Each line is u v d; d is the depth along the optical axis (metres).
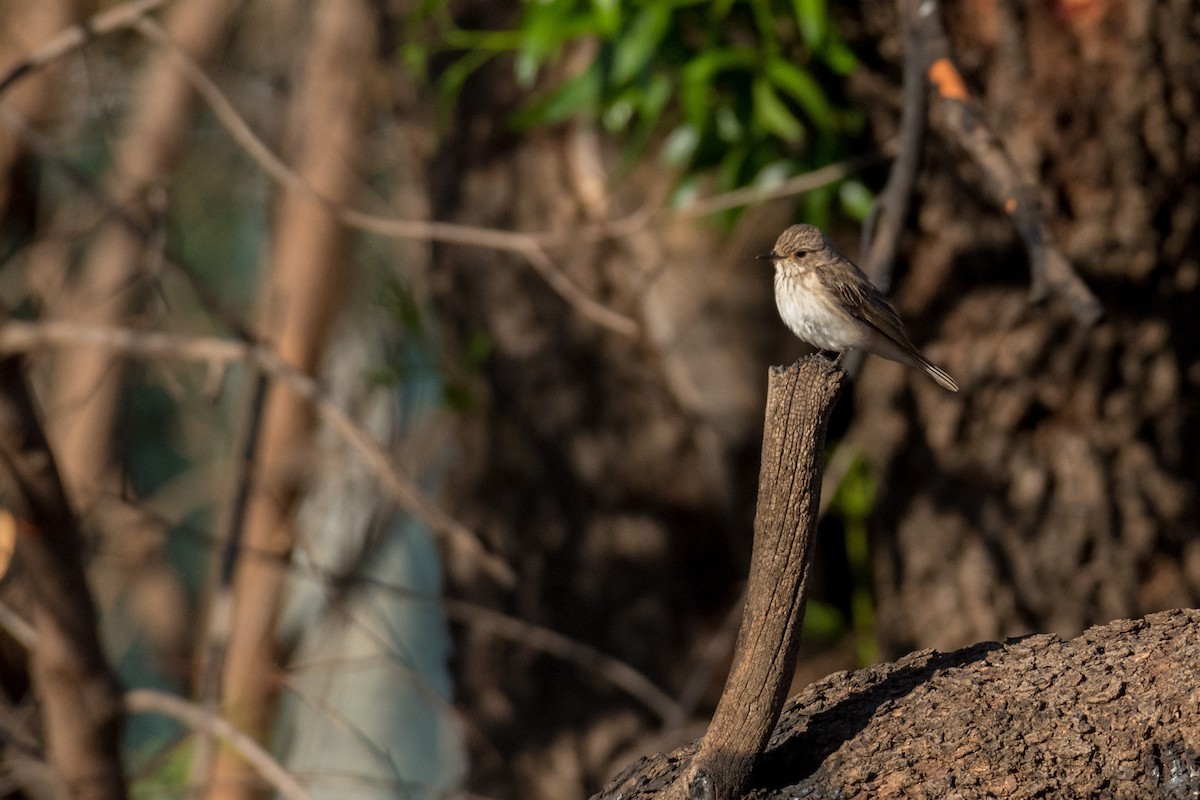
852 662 12.77
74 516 10.66
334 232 15.16
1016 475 10.58
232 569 11.34
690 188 11.49
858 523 12.55
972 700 5.31
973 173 10.43
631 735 12.18
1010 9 9.98
